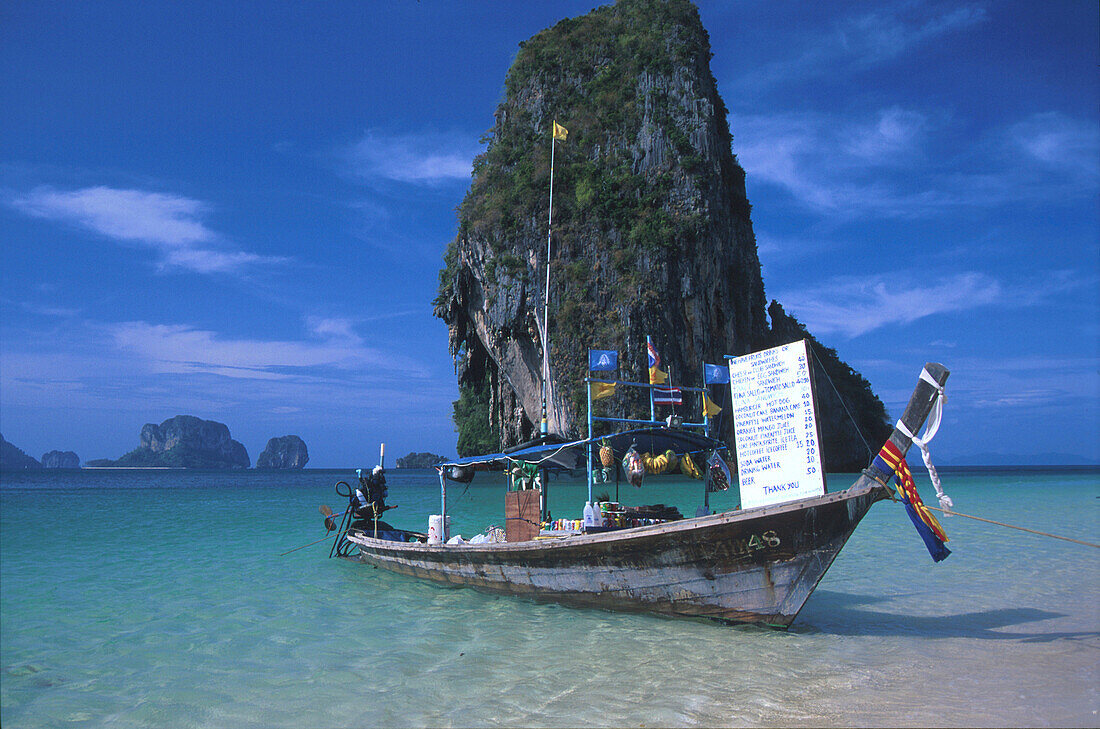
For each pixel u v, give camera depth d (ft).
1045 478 236.63
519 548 30.35
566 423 187.83
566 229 203.82
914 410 22.56
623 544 26.99
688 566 25.96
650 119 208.54
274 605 32.22
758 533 24.22
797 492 24.50
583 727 16.83
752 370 26.40
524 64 239.91
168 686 21.20
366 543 42.11
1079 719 16.37
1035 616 27.73
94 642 26.27
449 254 248.52
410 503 103.24
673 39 220.02
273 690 20.58
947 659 21.86
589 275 196.13
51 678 22.11
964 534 55.67
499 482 192.13
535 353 210.38
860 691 18.89
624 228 197.77
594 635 25.50
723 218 209.05
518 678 20.90
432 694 19.74
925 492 123.75
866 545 49.52
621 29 233.76
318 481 263.70
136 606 32.35
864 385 266.77
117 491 164.04
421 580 37.88
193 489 175.52
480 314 230.89
